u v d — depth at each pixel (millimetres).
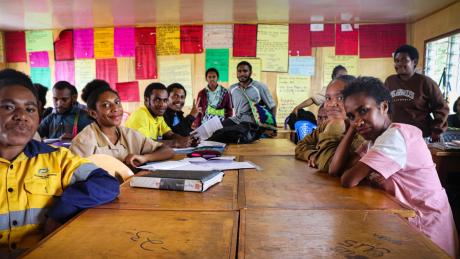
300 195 1178
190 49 4543
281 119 4535
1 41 4801
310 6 3750
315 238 799
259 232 838
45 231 1030
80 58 4715
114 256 709
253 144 2684
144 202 1097
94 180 1075
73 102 3299
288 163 1806
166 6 3715
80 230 852
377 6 3723
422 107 3053
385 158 1233
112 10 3844
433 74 3979
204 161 1813
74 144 1752
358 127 1339
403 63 3012
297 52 4473
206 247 754
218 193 1208
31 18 4148
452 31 3576
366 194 1185
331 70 4469
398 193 1259
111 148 1834
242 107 4137
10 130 997
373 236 809
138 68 4629
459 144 2639
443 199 1278
